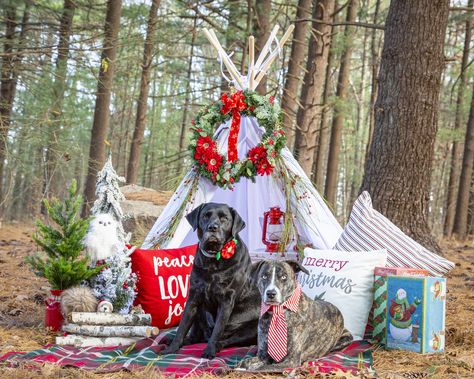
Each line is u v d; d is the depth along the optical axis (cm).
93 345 552
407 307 554
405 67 898
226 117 735
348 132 3397
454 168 2564
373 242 654
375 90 2331
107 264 602
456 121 2278
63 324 587
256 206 807
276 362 477
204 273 539
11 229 1585
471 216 2555
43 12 1576
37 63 1157
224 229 534
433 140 912
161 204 1258
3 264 1027
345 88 2036
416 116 895
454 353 543
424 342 541
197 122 725
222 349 549
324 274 611
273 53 805
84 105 1655
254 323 566
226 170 707
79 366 475
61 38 1205
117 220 656
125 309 595
